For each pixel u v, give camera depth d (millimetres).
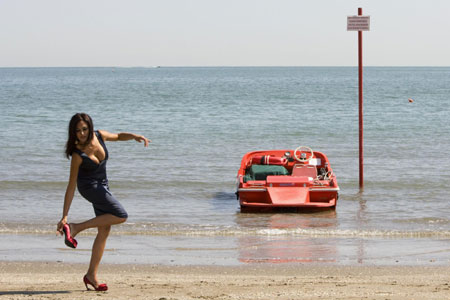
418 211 14469
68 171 20250
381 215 14078
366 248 11047
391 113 43781
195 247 11133
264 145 27219
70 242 6262
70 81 158750
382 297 6742
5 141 28000
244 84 122438
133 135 6660
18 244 11312
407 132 31422
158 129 33750
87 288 7078
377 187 17500
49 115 42719
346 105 52688
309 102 57062
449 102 56969
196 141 28250
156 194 16656
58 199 15914
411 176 19109
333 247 11133
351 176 19250
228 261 10102
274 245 11305
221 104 54438
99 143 6457
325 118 39781
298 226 12992
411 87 98688
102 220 6539
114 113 45031
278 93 76875
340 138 29375
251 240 11727
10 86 114438
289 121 37781
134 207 15008
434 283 8070
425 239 11797
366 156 23531
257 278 8672
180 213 14320
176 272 9352
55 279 8445
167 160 22422
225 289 7379
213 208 14953
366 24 16484
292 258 10312
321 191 14414
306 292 7148
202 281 8242
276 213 14391
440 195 16359
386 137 29484
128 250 10883
